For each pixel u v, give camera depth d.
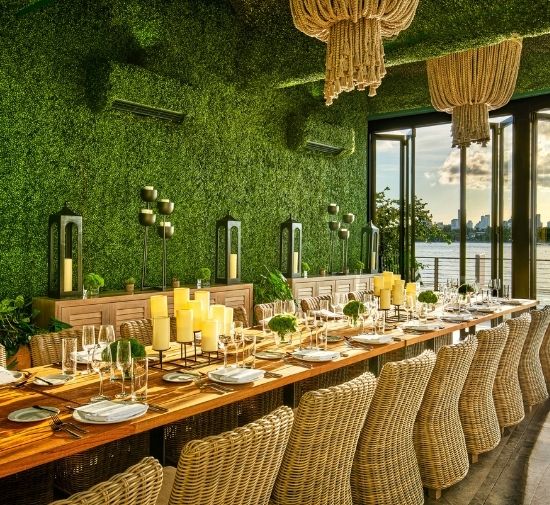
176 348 3.26
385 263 9.55
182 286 6.13
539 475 3.32
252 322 6.55
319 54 6.43
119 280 5.79
